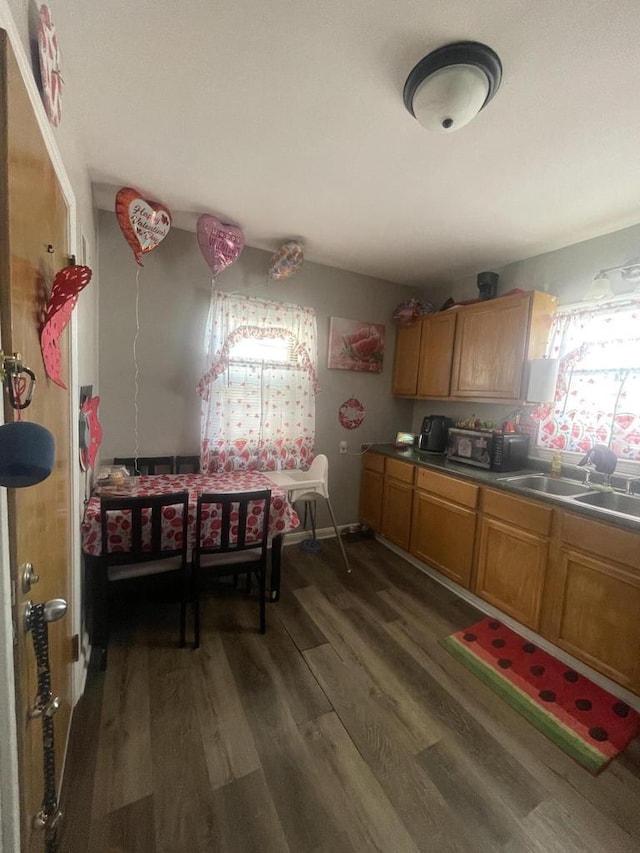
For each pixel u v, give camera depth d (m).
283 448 3.03
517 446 2.58
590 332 2.37
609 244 2.30
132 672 1.74
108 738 1.40
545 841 1.15
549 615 1.98
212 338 2.68
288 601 2.38
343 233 2.55
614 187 1.85
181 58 1.23
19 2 0.76
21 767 0.72
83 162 1.71
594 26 1.04
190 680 1.70
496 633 2.15
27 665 0.76
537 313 2.44
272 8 1.05
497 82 1.21
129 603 2.24
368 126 1.51
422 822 1.18
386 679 1.77
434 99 1.21
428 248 2.72
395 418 3.71
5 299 0.64
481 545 2.36
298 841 1.11
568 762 1.40
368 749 1.42
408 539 2.97
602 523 1.76
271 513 2.13
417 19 1.06
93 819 1.14
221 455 2.79
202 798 1.22
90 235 2.02
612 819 1.22
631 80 1.21
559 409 2.52
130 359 2.54
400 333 3.54
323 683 1.73
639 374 2.15
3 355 0.62
